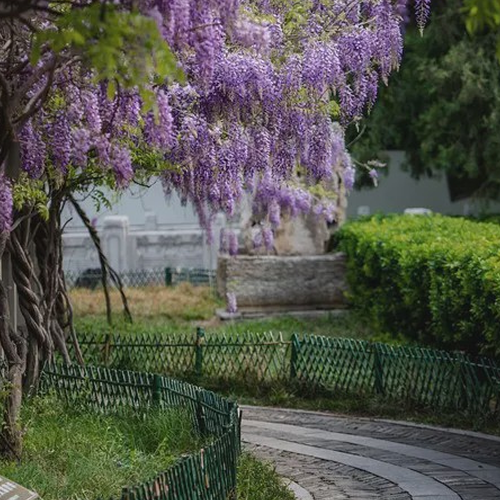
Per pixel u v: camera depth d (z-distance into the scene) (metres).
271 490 12.49
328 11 14.52
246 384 20.33
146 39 8.22
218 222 37.28
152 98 8.98
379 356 19.36
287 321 27.20
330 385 19.94
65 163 11.66
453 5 31.08
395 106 33.12
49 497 11.04
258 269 28.66
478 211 40.47
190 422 14.20
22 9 8.66
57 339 17.55
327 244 29.39
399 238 23.77
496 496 12.98
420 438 16.55
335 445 16.06
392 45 14.52
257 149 14.45
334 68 14.05
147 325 26.42
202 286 33.41
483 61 30.53
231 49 13.82
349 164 24.36
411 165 35.62
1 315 13.58
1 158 10.74
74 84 11.41
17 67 11.02
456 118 31.94
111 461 12.31
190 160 14.31
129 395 15.32
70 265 36.97
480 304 18.27
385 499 12.89
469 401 17.62
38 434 13.33
